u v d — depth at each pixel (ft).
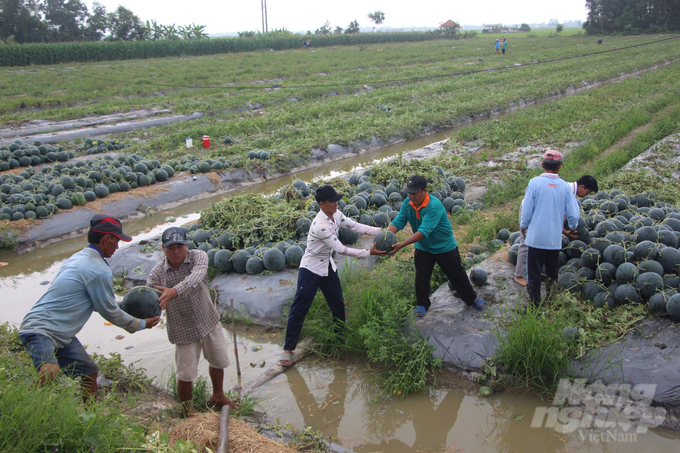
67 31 269.44
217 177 49.67
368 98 94.17
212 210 32.68
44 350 13.89
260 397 18.95
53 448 11.37
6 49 160.86
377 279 24.81
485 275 22.88
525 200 19.77
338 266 27.81
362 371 20.45
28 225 36.99
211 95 99.71
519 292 22.27
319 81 122.72
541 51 187.52
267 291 25.73
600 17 280.51
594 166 44.62
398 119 74.59
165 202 44.91
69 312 14.43
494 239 29.89
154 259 30.37
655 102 73.77
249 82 123.24
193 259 15.48
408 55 184.34
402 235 31.22
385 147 66.44
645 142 51.67
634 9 266.77
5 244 35.27
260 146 60.08
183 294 14.99
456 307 21.62
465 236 30.99
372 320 21.03
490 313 20.85
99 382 18.22
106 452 11.53
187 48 198.08
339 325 21.72
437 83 111.65
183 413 16.43
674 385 16.33
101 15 278.26
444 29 310.86
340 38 247.09
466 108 82.02
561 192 19.34
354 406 18.52
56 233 37.76
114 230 14.94
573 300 20.65
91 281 14.39
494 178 45.19
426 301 21.11
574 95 92.68
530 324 18.22
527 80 115.03
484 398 18.17
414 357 19.43
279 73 136.46
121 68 149.59
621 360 17.60
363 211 33.81
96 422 11.99
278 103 93.40
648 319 19.27
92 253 14.85
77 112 80.69
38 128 71.31
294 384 19.83
